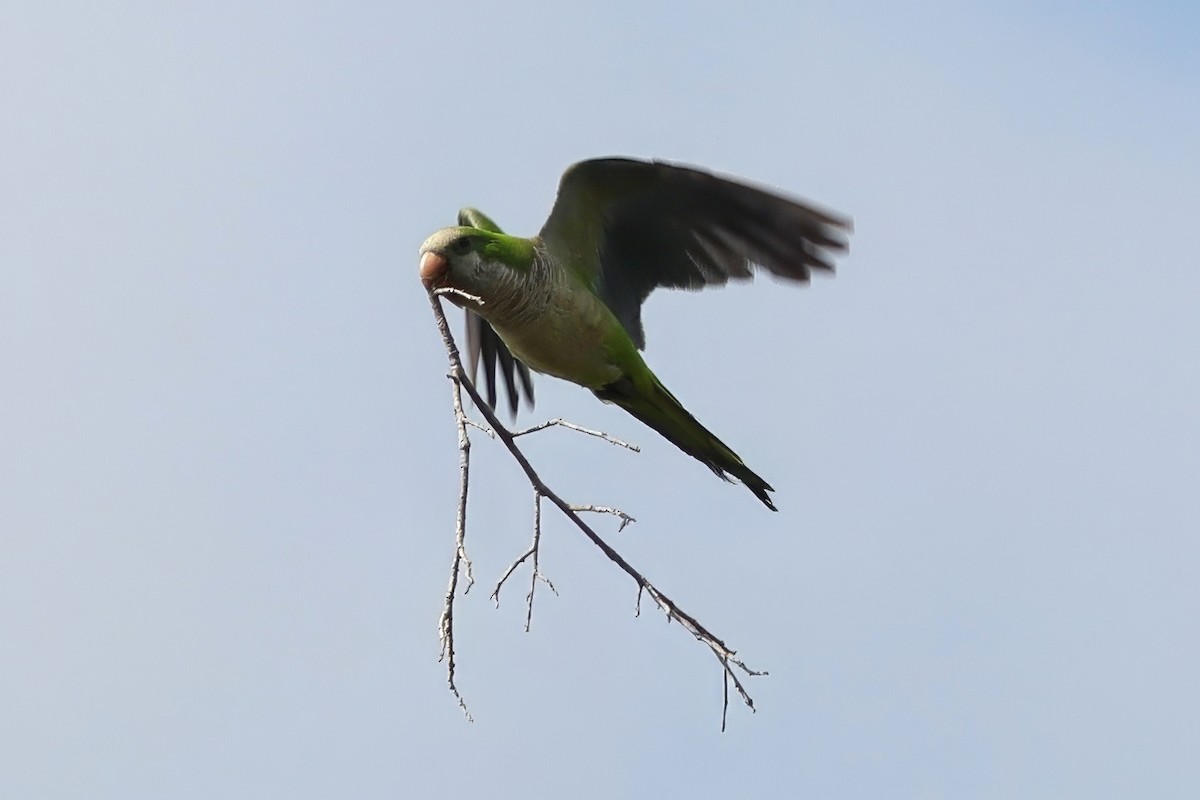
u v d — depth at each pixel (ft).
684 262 34.09
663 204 32.81
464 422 23.73
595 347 32.63
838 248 30.66
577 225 33.55
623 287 34.88
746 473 33.88
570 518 25.34
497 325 32.30
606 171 32.12
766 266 32.45
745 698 24.86
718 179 30.83
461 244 30.04
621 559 25.25
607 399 34.04
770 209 30.83
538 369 33.53
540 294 31.65
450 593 22.93
